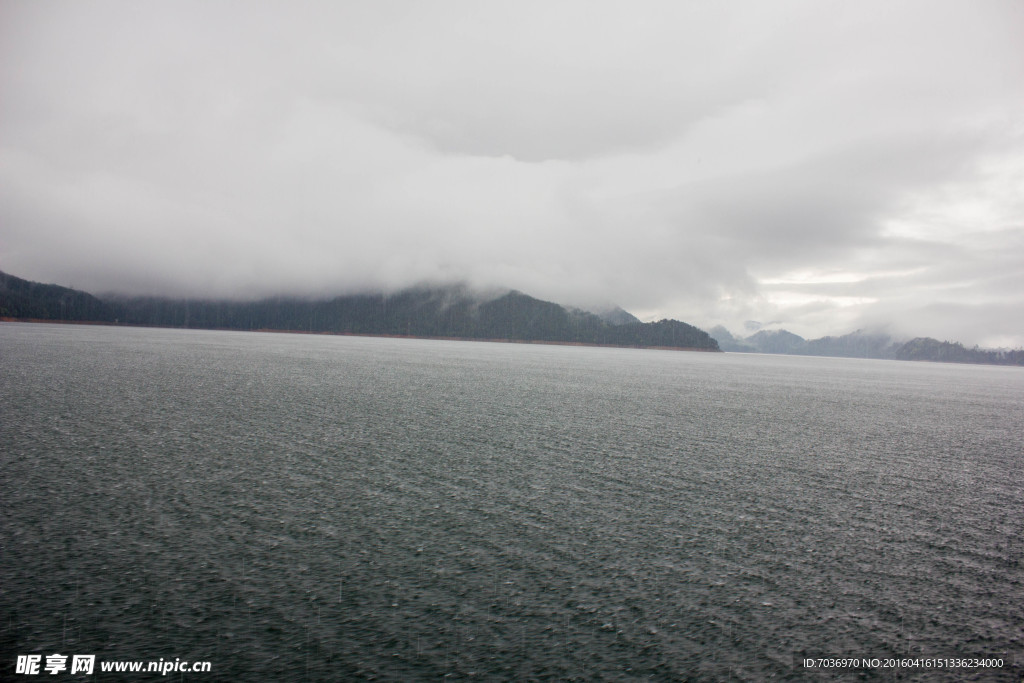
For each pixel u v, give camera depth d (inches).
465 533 912.3
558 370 5516.7
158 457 1288.1
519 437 1737.2
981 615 725.3
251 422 1768.0
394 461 1357.0
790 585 783.7
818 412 2876.5
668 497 1160.8
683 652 615.2
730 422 2293.3
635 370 6314.0
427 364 5433.1
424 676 556.4
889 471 1513.3
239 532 874.8
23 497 981.2
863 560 880.3
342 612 662.5
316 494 1074.7
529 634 636.1
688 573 805.2
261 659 570.3
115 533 848.9
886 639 660.7
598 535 930.7
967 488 1357.0
